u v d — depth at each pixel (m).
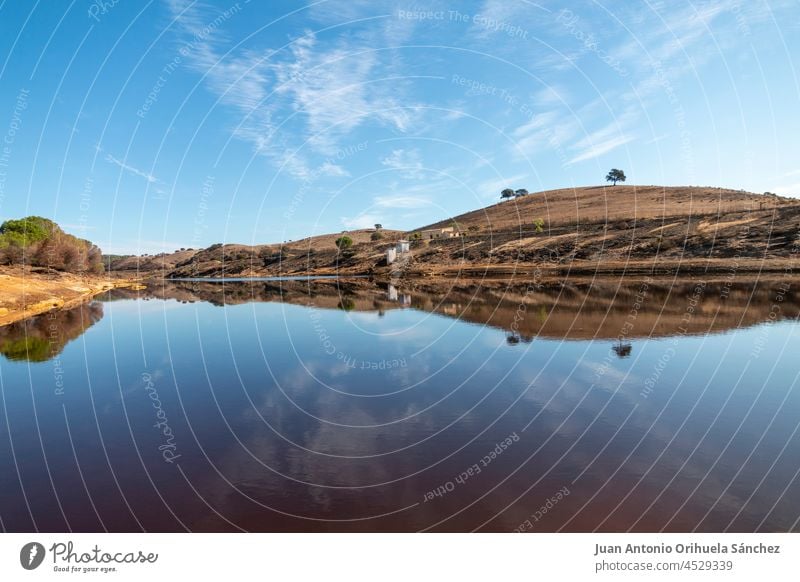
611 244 74.19
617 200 116.00
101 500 8.99
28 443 11.98
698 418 12.55
